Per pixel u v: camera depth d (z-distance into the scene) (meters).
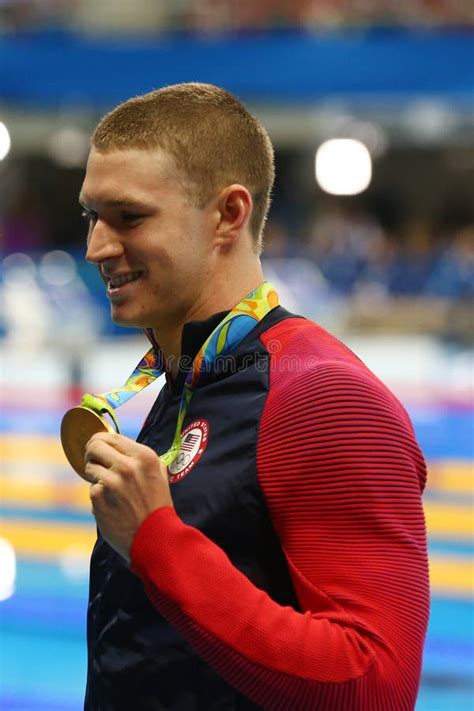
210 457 4.41
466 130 49.00
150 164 4.56
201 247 4.68
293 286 42.56
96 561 4.95
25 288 41.25
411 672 3.93
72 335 33.38
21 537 20.00
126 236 4.62
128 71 36.12
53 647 15.19
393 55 34.69
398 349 41.19
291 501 4.14
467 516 20.73
